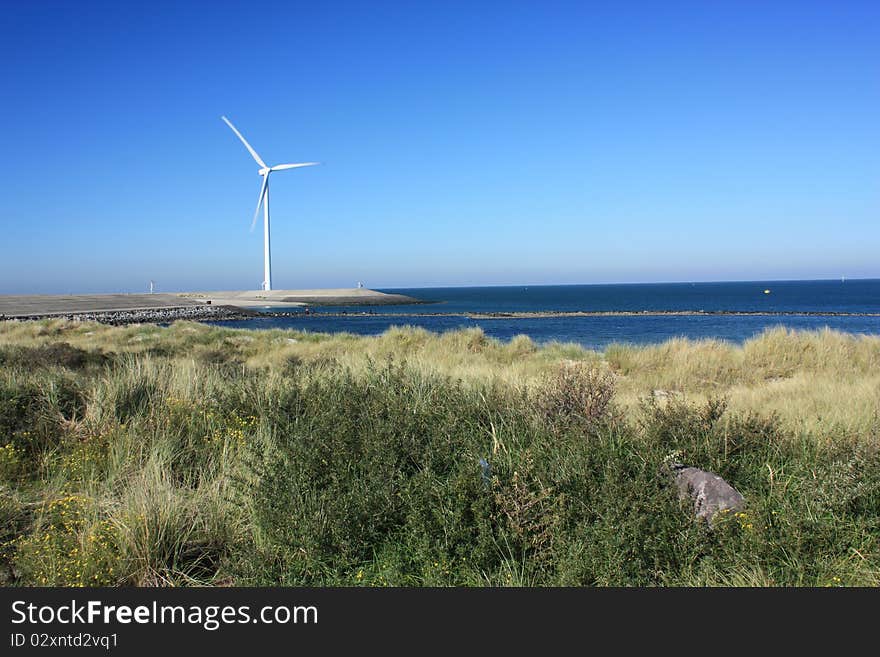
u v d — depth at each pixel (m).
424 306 114.38
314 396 7.36
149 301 96.94
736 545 4.12
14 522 4.66
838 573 3.89
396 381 7.94
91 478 5.47
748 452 5.61
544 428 6.11
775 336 18.23
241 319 71.88
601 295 181.38
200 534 4.67
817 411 8.23
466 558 4.03
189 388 8.38
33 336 29.25
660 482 4.65
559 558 3.97
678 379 14.17
